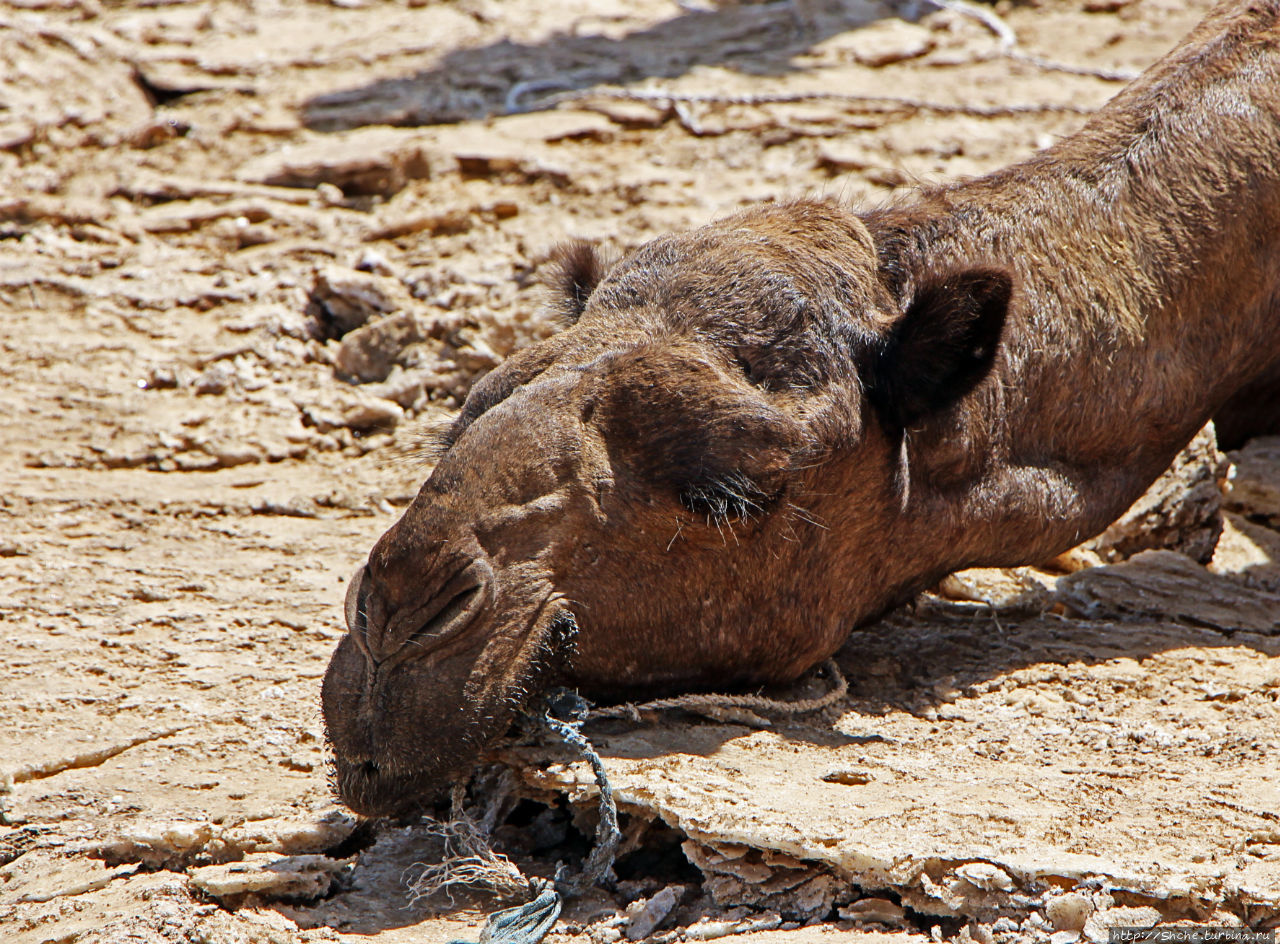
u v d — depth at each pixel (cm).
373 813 1598
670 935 1501
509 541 1622
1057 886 1480
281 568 2353
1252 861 1523
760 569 1753
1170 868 1489
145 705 1917
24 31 4531
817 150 4097
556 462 1652
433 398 3042
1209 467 2581
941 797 1659
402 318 3142
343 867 1644
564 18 5312
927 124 4328
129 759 1802
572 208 3797
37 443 2772
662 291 1783
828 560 1822
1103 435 2088
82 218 3697
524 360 1767
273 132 4244
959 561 1988
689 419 1667
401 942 1500
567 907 1565
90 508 2552
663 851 1675
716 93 4506
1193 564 2495
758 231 1844
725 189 3866
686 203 3762
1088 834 1573
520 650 1611
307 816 1677
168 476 2734
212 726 1872
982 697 1977
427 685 1563
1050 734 1862
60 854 1617
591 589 1672
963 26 5219
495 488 1627
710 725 1833
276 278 3359
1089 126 2222
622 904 1580
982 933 1454
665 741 1773
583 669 1706
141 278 3384
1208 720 1898
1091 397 2058
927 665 2084
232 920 1516
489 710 1587
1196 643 2173
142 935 1469
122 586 2269
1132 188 2136
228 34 5019
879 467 1825
